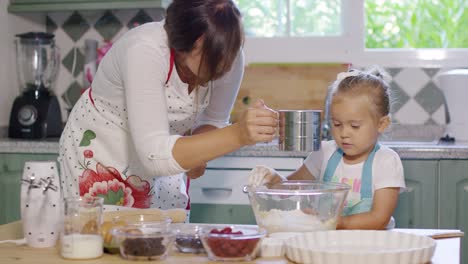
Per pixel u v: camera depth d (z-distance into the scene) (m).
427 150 2.86
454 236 1.53
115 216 1.55
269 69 3.50
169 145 1.59
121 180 2.02
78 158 2.04
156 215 1.53
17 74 3.61
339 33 3.61
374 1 3.64
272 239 1.41
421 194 2.88
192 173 2.16
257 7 3.67
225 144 1.56
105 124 2.00
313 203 1.51
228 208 2.98
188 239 1.42
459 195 2.86
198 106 1.97
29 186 1.50
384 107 1.90
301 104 3.47
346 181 1.92
